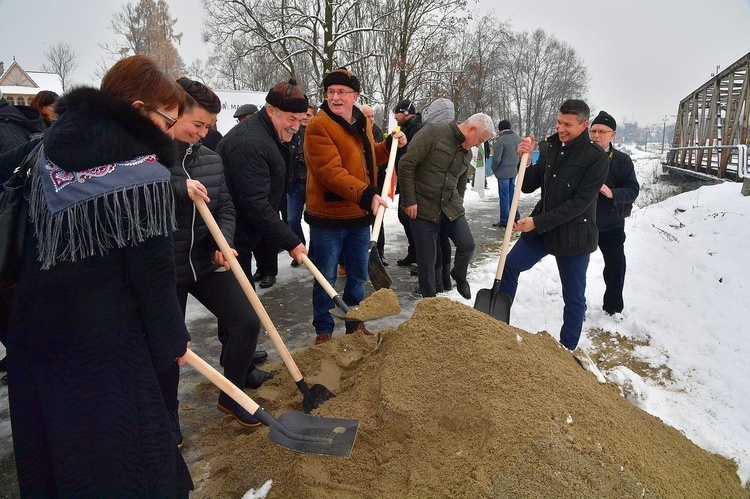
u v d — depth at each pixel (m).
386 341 3.19
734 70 15.40
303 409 2.88
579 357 3.17
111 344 1.69
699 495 2.37
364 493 2.32
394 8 16.41
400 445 2.48
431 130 4.46
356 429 2.43
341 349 3.83
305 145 3.90
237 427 3.13
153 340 1.79
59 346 1.67
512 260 4.23
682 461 2.59
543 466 2.17
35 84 32.16
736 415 3.38
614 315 4.94
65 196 1.62
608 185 4.66
